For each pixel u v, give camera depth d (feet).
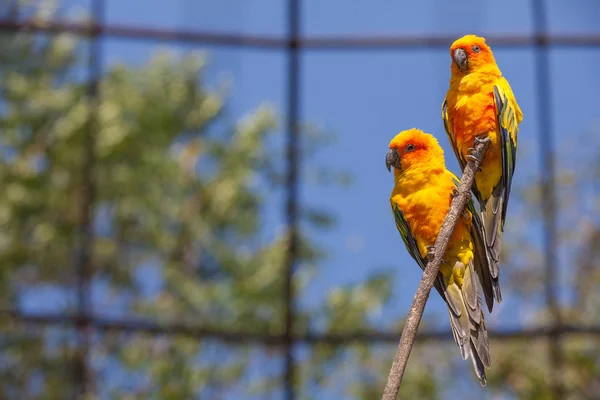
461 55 25.81
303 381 53.47
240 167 63.00
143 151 62.85
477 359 21.89
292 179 53.47
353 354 54.29
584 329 49.44
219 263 61.00
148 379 56.44
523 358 54.49
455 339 22.48
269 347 52.26
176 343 55.67
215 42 50.88
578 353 53.88
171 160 63.00
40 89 65.05
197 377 55.36
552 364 50.65
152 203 62.03
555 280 52.03
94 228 59.67
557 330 49.08
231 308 56.44
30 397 56.34
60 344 56.34
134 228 62.08
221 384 55.72
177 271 59.52
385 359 54.60
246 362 55.47
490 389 54.60
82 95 64.23
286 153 54.95
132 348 55.77
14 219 62.90
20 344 55.47
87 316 49.93
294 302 54.08
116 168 62.13
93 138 54.08
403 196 24.91
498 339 49.32
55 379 55.98
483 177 24.97
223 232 62.59
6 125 64.49
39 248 62.54
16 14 60.44
